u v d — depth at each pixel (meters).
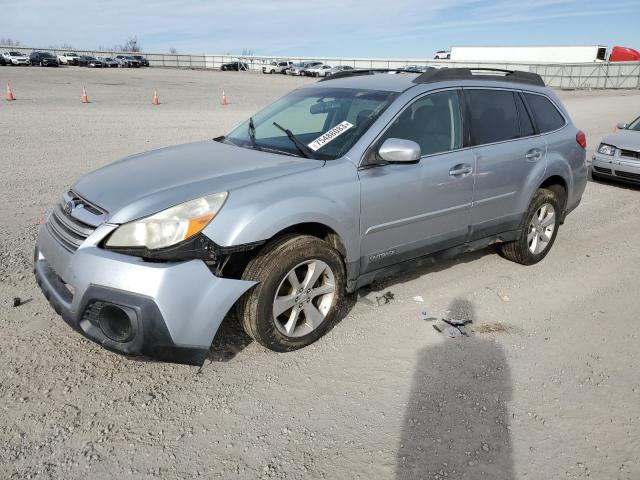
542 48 60.72
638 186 9.53
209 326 3.04
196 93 27.77
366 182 3.69
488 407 3.11
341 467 2.62
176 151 4.12
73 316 3.04
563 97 37.09
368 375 3.38
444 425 2.95
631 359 3.68
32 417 2.85
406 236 4.08
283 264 3.29
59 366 3.30
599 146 9.68
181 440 2.75
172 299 2.90
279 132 4.27
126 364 3.36
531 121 5.06
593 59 58.41
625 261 5.63
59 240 3.28
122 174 3.57
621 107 28.19
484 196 4.55
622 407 3.16
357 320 4.07
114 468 2.55
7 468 2.51
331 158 3.71
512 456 2.75
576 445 2.84
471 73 4.70
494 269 5.24
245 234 3.09
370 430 2.89
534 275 5.14
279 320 3.62
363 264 3.87
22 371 3.22
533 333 3.99
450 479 2.58
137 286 2.86
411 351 3.67
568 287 4.88
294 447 2.74
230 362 3.45
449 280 4.91
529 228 5.21
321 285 3.66
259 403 3.07
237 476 2.54
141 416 2.91
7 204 6.64
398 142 3.61
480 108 4.59
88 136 12.23
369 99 4.14
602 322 4.21
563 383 3.38
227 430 2.84
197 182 3.29
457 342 3.81
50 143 11.08
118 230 3.00
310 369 3.42
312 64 57.25
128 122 15.02
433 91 4.25
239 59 71.56
